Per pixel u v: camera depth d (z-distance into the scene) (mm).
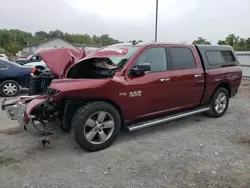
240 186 2975
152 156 3729
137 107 4160
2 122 5207
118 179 3102
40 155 3717
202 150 3963
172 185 2984
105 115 3859
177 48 4781
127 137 4473
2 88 8266
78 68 4352
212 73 5309
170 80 4500
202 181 3072
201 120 5602
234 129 5012
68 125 3809
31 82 5020
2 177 3117
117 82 3855
